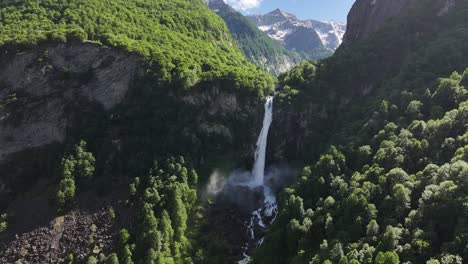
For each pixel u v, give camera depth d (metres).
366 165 82.50
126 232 86.88
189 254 88.75
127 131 113.25
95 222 92.00
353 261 58.72
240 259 90.62
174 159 105.62
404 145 80.44
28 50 121.62
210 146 118.88
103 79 122.19
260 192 115.62
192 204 100.44
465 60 105.12
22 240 88.31
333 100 123.94
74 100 117.88
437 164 74.31
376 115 96.75
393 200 68.94
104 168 104.69
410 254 58.41
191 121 119.38
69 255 84.69
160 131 114.69
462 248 54.16
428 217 62.69
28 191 103.19
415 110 90.69
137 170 103.81
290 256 75.56
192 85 123.81
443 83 91.44
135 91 121.31
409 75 109.12
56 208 94.31
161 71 122.75
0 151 108.75
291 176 116.69
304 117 121.69
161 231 86.56
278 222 83.00
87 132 109.94
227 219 102.69
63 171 99.19
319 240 74.19
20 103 114.69
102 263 81.81
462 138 73.75
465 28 120.88
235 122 124.44
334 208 76.50
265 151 123.75
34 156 109.38
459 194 60.94
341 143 97.19
